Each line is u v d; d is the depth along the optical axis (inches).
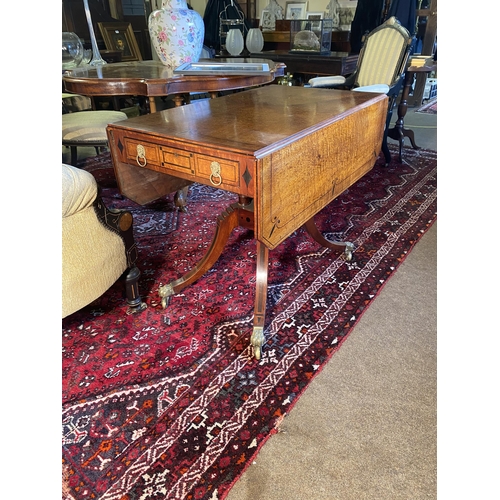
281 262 63.1
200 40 81.6
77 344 47.4
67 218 40.9
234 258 64.4
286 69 125.6
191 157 38.4
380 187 90.6
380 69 95.6
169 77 65.9
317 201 46.2
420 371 43.1
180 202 78.7
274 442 36.0
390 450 35.1
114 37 136.6
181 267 62.4
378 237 69.9
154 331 49.4
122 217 47.3
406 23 125.2
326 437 36.3
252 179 34.9
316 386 41.4
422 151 112.9
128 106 129.6
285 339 47.7
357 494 31.9
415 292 55.4
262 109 49.8
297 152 39.2
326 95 58.1
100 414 38.9
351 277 58.9
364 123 52.9
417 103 165.6
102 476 33.5
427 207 80.4
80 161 108.3
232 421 37.9
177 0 76.9
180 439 36.4
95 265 44.9
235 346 46.9
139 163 43.8
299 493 32.0
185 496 32.0
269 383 41.9
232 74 69.7
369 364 44.0
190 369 43.9
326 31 117.6
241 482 32.9
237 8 143.9
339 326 49.5
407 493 31.9
